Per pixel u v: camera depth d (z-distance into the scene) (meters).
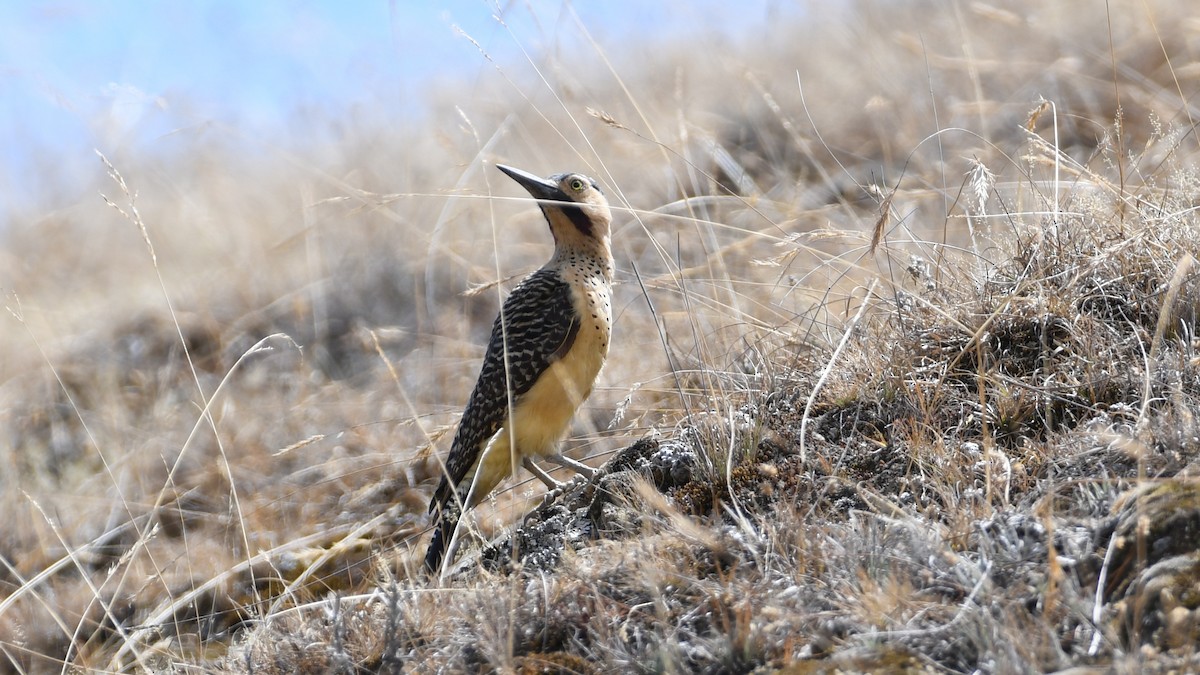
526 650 8.51
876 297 12.16
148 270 26.19
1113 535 7.38
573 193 14.11
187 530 16.67
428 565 11.89
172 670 11.52
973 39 23.73
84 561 16.41
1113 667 6.32
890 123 21.69
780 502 9.69
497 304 20.66
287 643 9.84
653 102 23.58
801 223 17.62
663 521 9.65
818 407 11.26
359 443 17.73
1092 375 9.94
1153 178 12.62
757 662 7.47
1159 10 21.47
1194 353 9.66
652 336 16.98
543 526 11.79
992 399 10.34
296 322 21.78
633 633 8.23
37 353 22.44
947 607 7.35
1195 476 7.59
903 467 9.89
